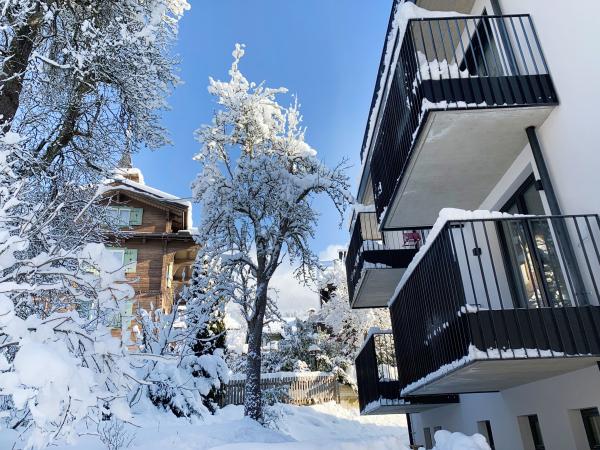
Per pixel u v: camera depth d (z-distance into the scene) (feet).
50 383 8.52
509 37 19.90
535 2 19.01
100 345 11.43
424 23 25.18
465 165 21.47
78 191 23.47
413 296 22.71
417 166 21.50
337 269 97.04
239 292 51.42
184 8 31.78
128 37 22.72
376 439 19.26
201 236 51.60
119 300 13.02
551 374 17.66
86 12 24.82
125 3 25.14
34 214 13.24
